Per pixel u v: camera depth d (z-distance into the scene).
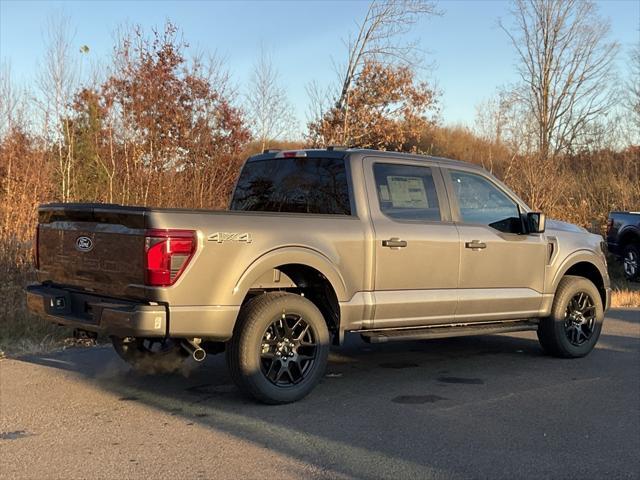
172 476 3.97
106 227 5.11
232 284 5.04
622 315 10.75
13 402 5.44
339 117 16.19
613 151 21.94
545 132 24.44
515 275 6.91
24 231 9.20
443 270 6.31
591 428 4.94
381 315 5.91
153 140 11.14
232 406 5.39
